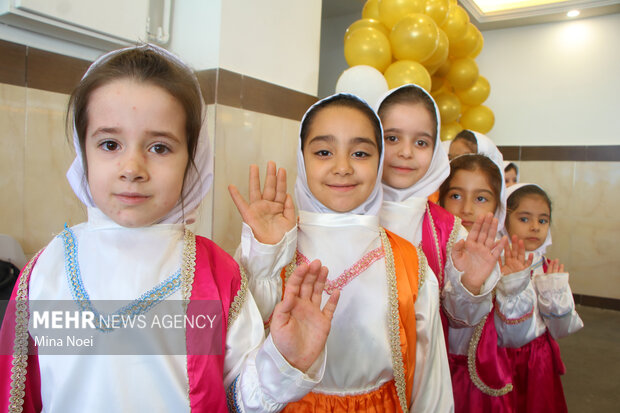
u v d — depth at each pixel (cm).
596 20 469
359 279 100
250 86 200
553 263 168
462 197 157
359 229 105
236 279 80
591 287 479
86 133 72
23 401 69
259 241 95
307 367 69
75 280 71
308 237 106
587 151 475
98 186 70
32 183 158
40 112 159
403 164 133
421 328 106
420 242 131
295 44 224
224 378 75
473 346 139
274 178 100
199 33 191
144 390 66
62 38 165
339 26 492
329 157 103
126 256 72
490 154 211
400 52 242
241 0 193
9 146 152
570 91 482
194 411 68
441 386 105
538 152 498
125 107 68
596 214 475
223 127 189
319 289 72
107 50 179
